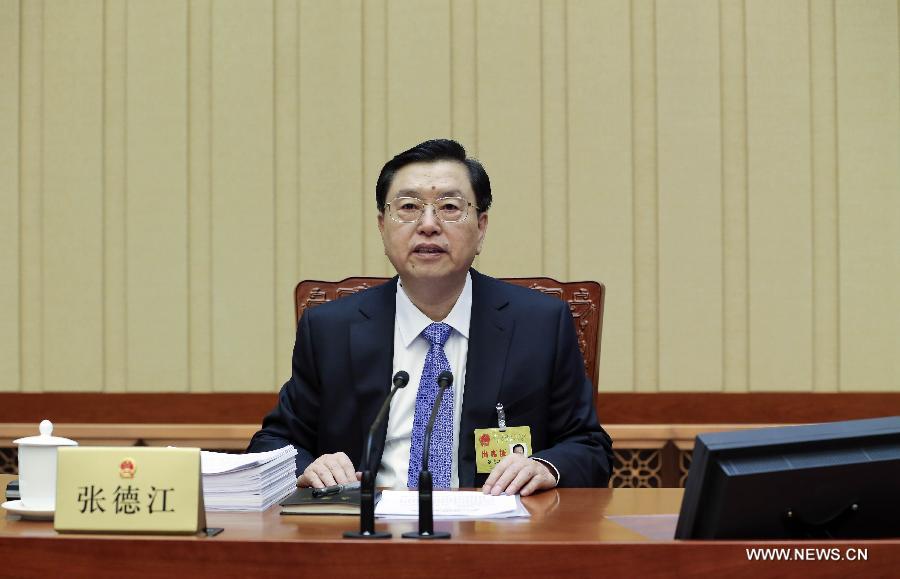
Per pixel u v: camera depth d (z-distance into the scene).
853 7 14.17
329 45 14.42
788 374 14.11
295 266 14.35
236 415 14.29
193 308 14.38
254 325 14.35
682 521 4.72
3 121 14.48
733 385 14.12
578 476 7.00
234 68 14.42
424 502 4.71
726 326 14.16
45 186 14.48
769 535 4.70
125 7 14.46
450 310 8.01
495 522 5.22
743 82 14.21
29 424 13.61
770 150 14.17
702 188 14.19
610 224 14.23
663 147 14.21
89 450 4.82
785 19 14.19
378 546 4.45
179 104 14.41
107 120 14.44
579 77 14.29
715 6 14.21
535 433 7.83
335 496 5.79
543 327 8.05
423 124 14.34
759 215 14.16
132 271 14.38
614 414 14.12
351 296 8.38
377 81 14.38
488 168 14.27
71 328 14.41
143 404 14.34
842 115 14.16
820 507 4.70
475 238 7.91
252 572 4.48
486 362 7.79
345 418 7.84
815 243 14.17
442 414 7.61
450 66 14.34
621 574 4.43
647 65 14.27
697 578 4.42
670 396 14.12
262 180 14.37
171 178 14.40
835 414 14.05
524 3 14.33
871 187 14.16
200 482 4.75
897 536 4.84
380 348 7.89
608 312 14.20
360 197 14.35
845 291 14.13
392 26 14.38
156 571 4.52
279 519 5.34
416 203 7.75
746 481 4.50
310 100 14.41
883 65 14.17
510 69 14.31
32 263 14.48
